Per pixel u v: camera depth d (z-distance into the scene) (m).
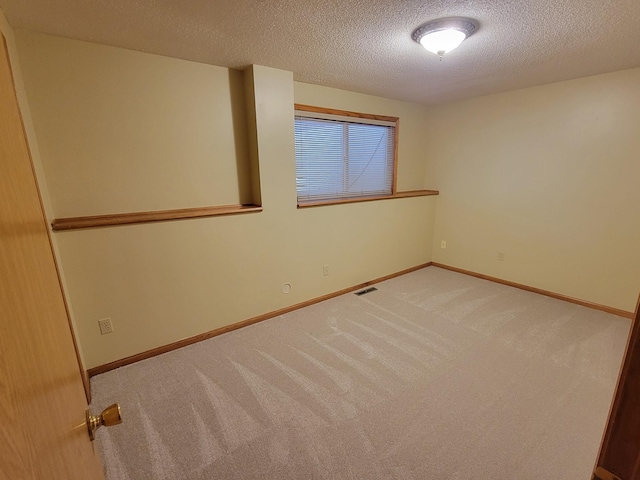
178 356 2.30
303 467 1.43
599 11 1.58
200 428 1.65
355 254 3.46
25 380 0.45
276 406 1.79
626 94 2.59
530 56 2.22
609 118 2.70
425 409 1.76
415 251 4.16
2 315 0.40
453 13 1.60
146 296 2.23
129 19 1.63
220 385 1.98
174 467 1.44
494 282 3.73
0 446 0.35
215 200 2.55
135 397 1.88
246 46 2.02
